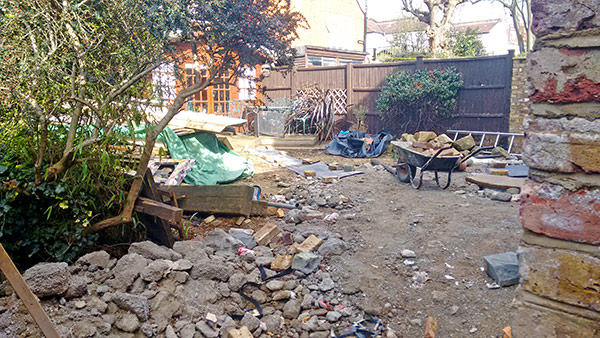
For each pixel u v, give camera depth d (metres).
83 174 3.28
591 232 1.62
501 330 3.01
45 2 3.20
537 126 1.72
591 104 1.59
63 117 3.69
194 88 3.81
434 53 17.33
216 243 4.13
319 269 3.99
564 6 1.61
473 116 11.21
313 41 21.02
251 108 12.34
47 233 3.45
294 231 4.87
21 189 3.26
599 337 1.64
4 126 3.34
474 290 3.55
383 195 6.62
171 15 3.44
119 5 3.39
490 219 5.20
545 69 1.67
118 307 2.90
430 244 4.48
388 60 18.59
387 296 3.55
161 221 3.96
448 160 6.65
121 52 3.53
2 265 1.93
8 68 3.08
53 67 3.26
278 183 7.23
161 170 6.21
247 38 3.88
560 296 1.71
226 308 3.23
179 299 3.11
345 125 13.48
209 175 7.01
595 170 1.58
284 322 3.23
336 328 3.18
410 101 11.37
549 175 1.70
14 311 2.60
